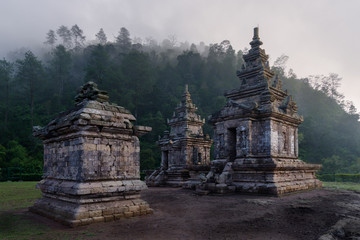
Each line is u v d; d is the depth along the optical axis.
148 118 69.25
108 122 12.15
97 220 10.94
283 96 26.69
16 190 24.67
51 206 12.59
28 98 85.94
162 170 32.97
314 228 10.59
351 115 98.25
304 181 23.75
